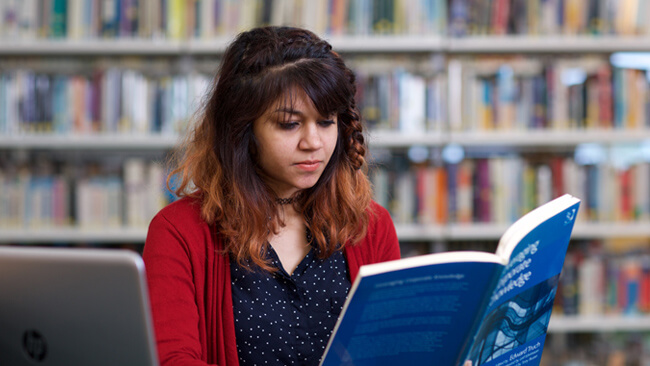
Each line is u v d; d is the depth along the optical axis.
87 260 0.65
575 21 2.58
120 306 0.65
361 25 2.54
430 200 2.58
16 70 2.63
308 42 1.04
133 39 2.52
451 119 2.56
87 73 2.67
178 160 1.22
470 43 2.54
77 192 2.54
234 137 1.04
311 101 0.99
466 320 0.80
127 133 2.53
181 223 1.07
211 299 1.06
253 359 1.06
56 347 0.69
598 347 2.67
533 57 2.72
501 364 0.91
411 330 0.79
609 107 2.59
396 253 1.22
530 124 2.58
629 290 2.59
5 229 2.51
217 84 1.07
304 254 1.13
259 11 2.52
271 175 1.08
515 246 0.79
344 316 0.73
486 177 2.57
